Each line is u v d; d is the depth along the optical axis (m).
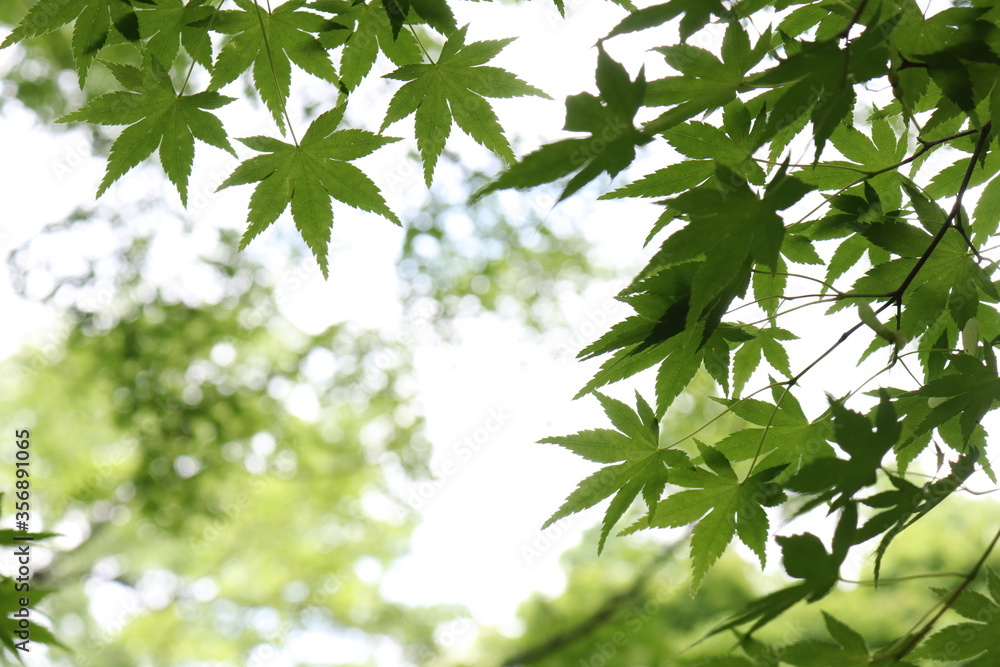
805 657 0.66
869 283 0.73
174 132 0.76
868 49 0.66
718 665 0.67
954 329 0.75
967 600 0.67
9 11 1.69
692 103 0.68
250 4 0.75
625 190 0.73
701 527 0.73
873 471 0.66
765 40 0.70
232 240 2.17
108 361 2.28
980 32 0.68
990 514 2.28
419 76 0.75
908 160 0.72
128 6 0.74
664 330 0.71
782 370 0.76
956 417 0.74
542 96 0.76
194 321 2.29
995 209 0.75
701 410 2.27
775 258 0.67
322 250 0.77
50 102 1.90
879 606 2.04
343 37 0.76
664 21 0.68
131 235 2.03
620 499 0.73
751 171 0.72
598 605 2.26
